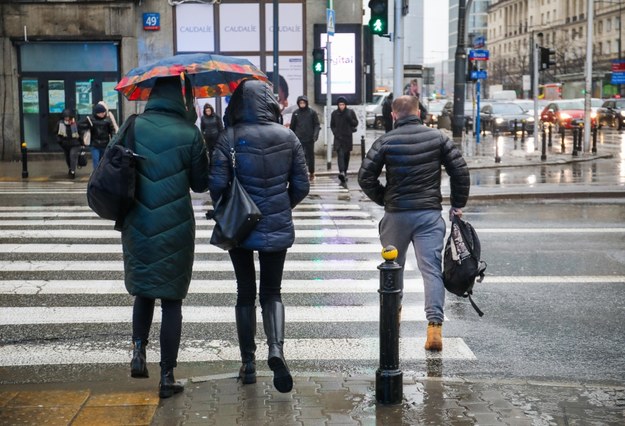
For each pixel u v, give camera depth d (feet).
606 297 28.91
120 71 87.76
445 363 21.90
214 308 27.55
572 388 18.84
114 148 17.62
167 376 18.15
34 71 87.10
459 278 22.59
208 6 88.63
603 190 58.13
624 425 16.35
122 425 16.42
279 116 19.31
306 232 42.65
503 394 18.34
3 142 86.74
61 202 54.80
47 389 19.20
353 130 64.54
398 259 23.50
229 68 18.76
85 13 86.07
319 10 89.81
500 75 422.82
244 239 18.28
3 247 38.29
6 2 85.25
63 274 32.65
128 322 25.88
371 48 140.46
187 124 18.38
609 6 360.07
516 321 26.00
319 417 16.74
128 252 17.98
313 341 23.93
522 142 120.26
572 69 355.56
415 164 22.86
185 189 18.15
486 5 549.95
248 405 17.49
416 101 23.49
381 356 17.72
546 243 39.04
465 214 48.85
